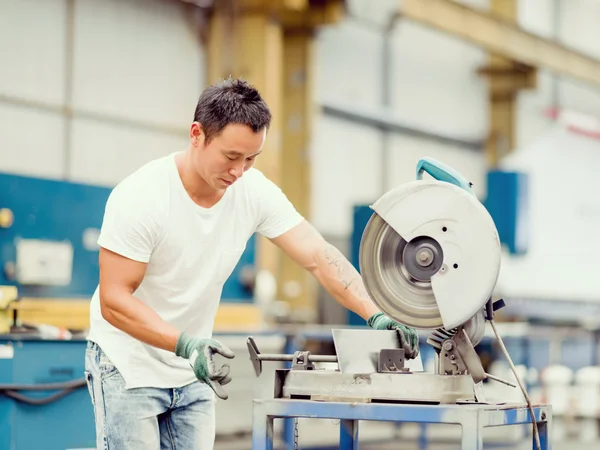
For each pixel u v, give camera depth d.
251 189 2.61
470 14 11.93
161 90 9.60
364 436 7.94
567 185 11.22
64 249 6.14
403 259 2.32
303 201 10.66
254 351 2.36
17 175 5.97
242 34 9.84
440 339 2.32
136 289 2.48
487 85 14.06
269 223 2.66
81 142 8.82
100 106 8.99
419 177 2.46
